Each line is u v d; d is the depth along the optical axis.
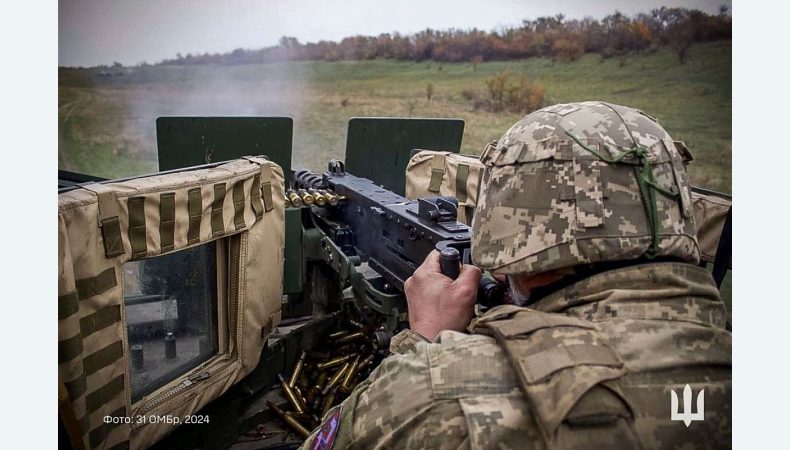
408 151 3.14
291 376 2.36
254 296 1.92
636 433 0.85
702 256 1.89
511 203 1.07
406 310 1.99
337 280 2.71
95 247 1.41
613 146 1.04
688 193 1.08
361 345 2.58
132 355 1.65
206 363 1.84
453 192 2.71
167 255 1.69
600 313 0.98
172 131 2.41
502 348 0.95
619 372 0.88
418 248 1.81
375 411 0.97
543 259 1.02
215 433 1.99
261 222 1.92
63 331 1.33
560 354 0.89
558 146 1.05
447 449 0.89
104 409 1.46
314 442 1.10
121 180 1.55
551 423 0.83
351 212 2.40
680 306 0.97
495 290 1.31
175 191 1.59
